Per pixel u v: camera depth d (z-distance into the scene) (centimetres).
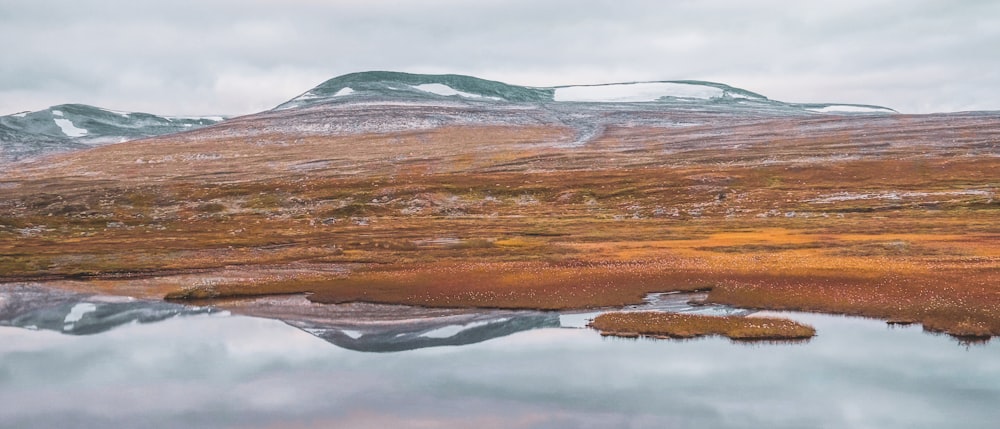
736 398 3528
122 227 13088
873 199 13125
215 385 3909
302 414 3416
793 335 4662
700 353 4350
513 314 5666
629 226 11438
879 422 3209
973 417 3256
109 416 3441
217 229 12631
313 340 4975
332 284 7056
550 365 4162
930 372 3891
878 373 3888
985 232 9138
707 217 12525
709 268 6856
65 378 4100
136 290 7331
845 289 5766
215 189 16962
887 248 7856
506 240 10138
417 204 15112
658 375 3931
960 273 6059
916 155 18600
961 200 12400
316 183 17250
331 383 3900
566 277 6769
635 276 6675
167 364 4369
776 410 3366
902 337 4634
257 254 9556
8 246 10506
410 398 3612
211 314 6000
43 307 6500
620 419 3275
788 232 9938
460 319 5538
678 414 3325
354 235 11288
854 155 19225
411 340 4900
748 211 12938
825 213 12325
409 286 6756
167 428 3266
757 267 6794
